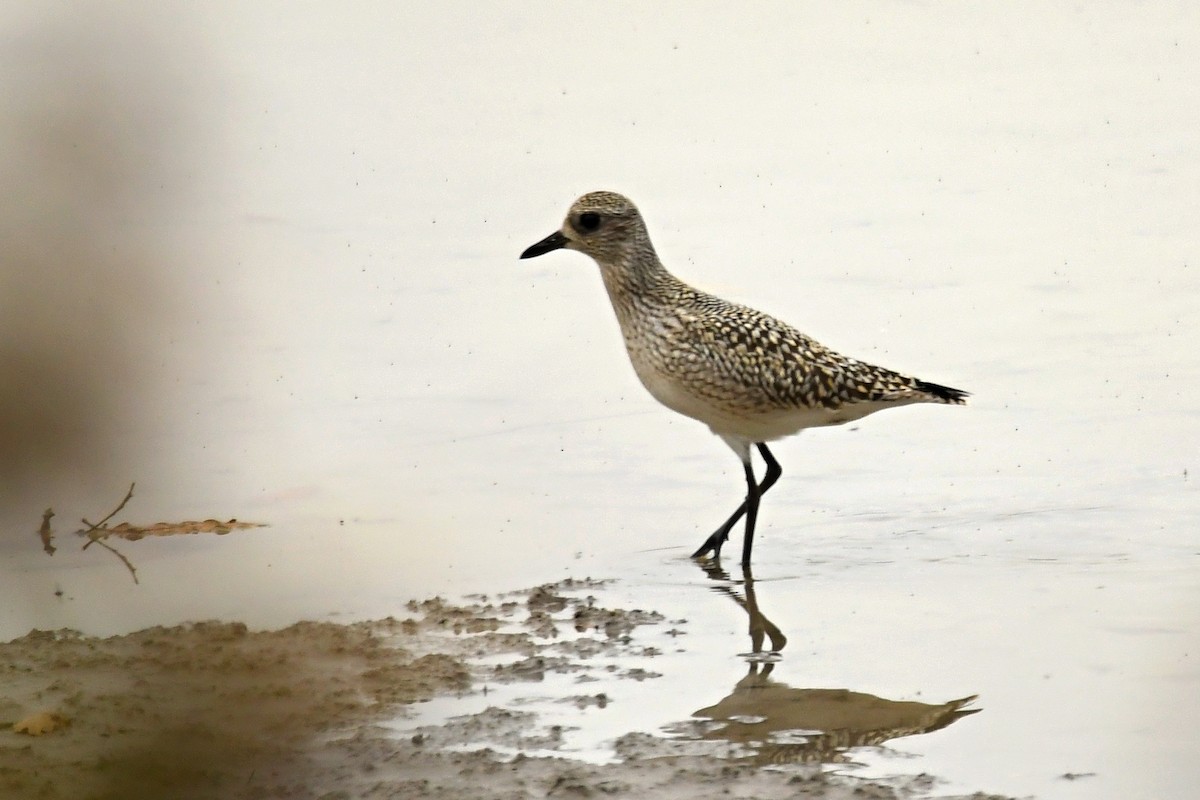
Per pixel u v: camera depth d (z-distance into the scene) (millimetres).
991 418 14148
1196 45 23594
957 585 11125
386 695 9523
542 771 8453
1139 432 13672
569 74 23188
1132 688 9305
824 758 8547
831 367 12062
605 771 8430
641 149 20656
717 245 17641
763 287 16562
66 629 10633
